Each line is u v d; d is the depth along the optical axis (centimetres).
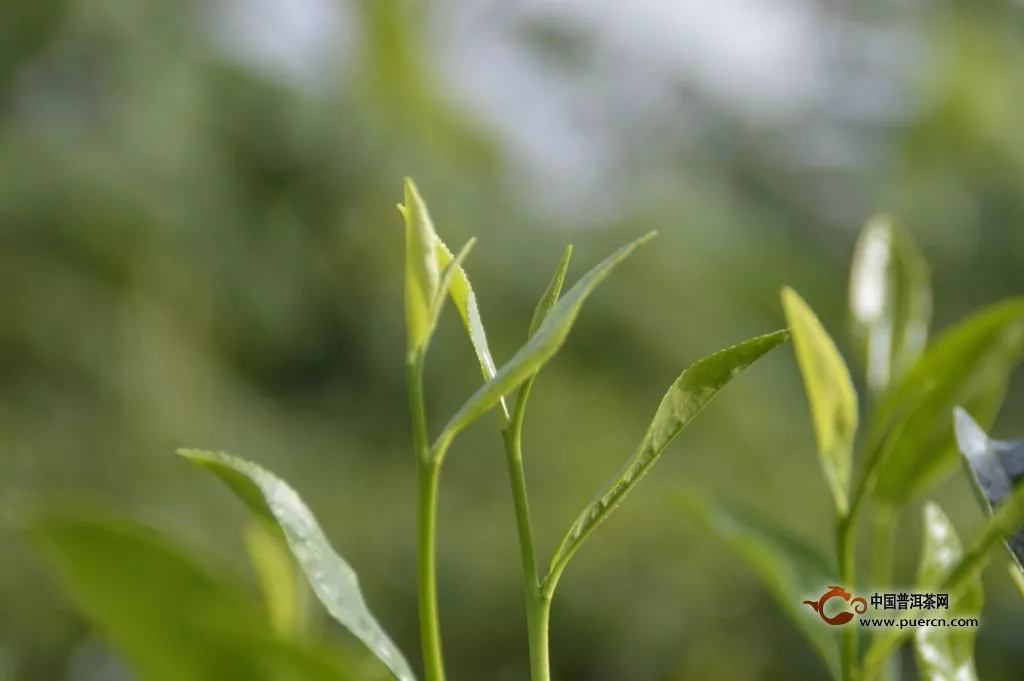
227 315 321
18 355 285
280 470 314
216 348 323
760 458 355
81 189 286
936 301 397
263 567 60
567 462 336
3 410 281
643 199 403
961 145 406
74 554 54
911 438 59
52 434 283
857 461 91
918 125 411
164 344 303
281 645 53
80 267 294
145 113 303
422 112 359
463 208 352
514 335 348
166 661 54
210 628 54
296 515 52
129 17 302
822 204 433
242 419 314
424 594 51
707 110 442
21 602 255
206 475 301
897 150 417
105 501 283
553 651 312
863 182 425
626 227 387
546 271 361
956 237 402
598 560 317
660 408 51
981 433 53
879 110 429
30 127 294
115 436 290
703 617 309
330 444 333
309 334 343
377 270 346
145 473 290
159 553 54
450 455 341
